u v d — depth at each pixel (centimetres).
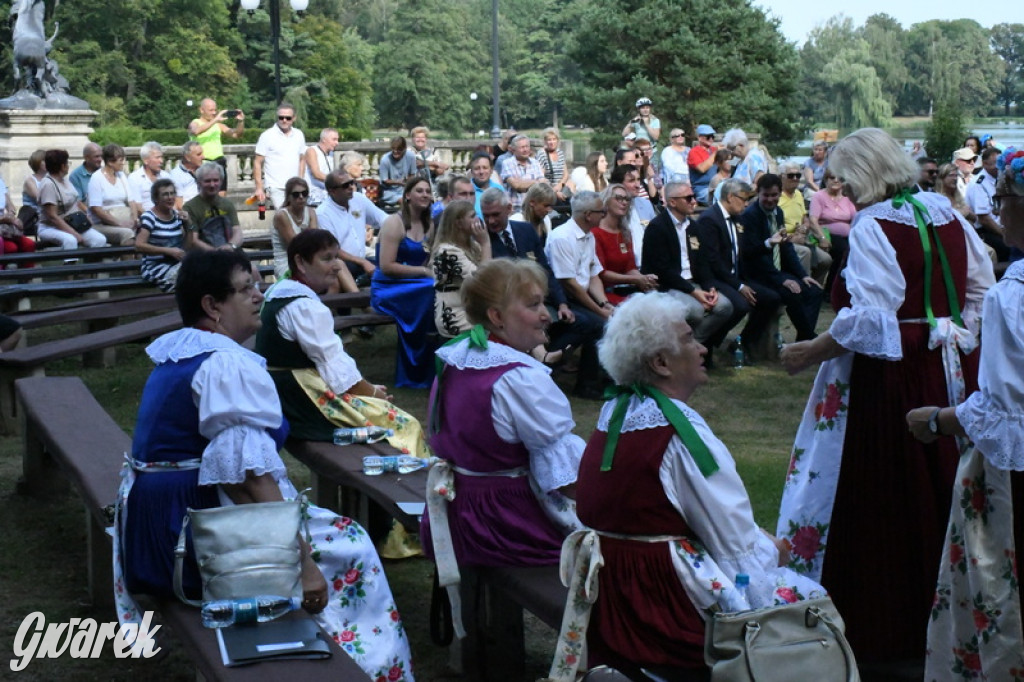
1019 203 333
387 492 440
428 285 816
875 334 390
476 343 376
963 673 358
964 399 402
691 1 3788
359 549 387
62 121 1830
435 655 431
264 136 1389
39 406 562
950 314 402
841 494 409
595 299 820
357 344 979
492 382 369
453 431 379
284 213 885
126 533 357
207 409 343
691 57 3744
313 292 521
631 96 3756
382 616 387
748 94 3744
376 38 9625
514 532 374
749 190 897
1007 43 10400
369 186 1277
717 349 974
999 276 994
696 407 792
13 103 1805
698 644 305
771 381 866
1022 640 349
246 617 333
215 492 354
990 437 332
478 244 762
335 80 6625
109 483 447
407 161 1488
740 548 306
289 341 512
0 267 1146
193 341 355
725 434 720
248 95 6156
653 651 307
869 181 396
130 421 735
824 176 1176
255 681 304
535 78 8881
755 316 929
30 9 1836
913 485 399
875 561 404
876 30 9619
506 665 412
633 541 311
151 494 353
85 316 863
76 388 604
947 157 2302
